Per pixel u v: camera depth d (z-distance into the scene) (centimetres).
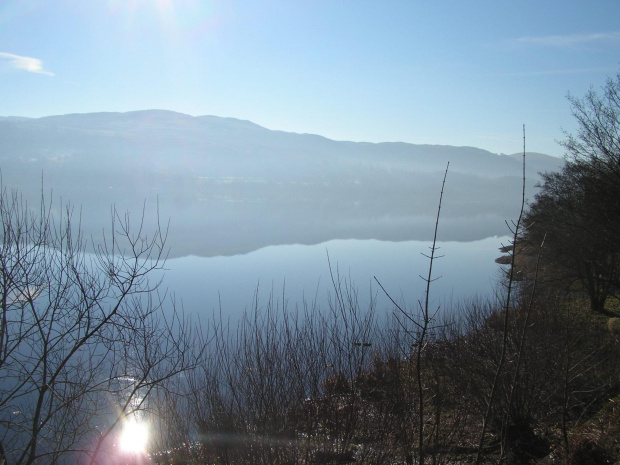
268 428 553
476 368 755
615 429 630
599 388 757
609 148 1739
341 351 617
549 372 776
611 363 868
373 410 611
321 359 614
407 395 626
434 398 705
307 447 544
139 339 586
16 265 483
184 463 565
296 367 588
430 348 660
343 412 579
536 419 748
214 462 553
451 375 742
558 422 754
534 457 658
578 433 662
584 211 1714
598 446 596
